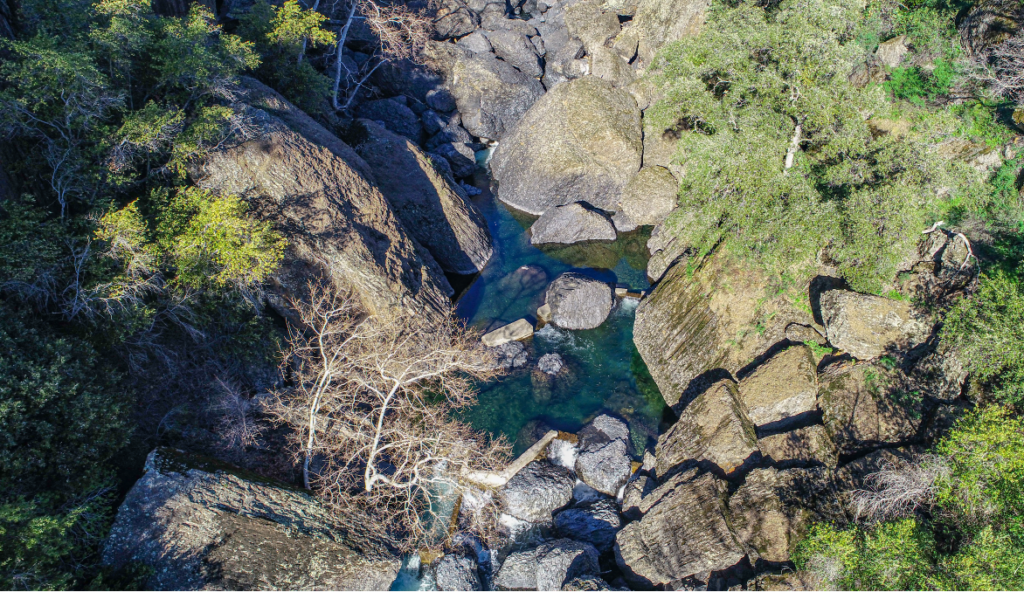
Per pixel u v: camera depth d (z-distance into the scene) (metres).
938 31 29.88
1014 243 22.83
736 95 26.73
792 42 25.42
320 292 25.14
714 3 31.64
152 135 20.84
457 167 40.72
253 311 23.92
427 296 27.95
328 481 20.80
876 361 22.14
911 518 16.69
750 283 25.45
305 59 35.44
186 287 21.33
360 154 33.06
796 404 22.41
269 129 25.44
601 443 24.39
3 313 16.67
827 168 25.69
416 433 22.06
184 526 17.27
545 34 52.03
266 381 23.59
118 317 19.25
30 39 19.88
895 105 29.70
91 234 19.36
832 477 19.64
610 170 36.50
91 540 16.56
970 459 16.25
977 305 20.20
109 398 17.14
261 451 21.33
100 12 22.11
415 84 44.41
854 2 26.58
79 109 19.70
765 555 18.81
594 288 30.14
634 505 22.22
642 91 39.72
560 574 19.78
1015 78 25.70
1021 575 13.64
